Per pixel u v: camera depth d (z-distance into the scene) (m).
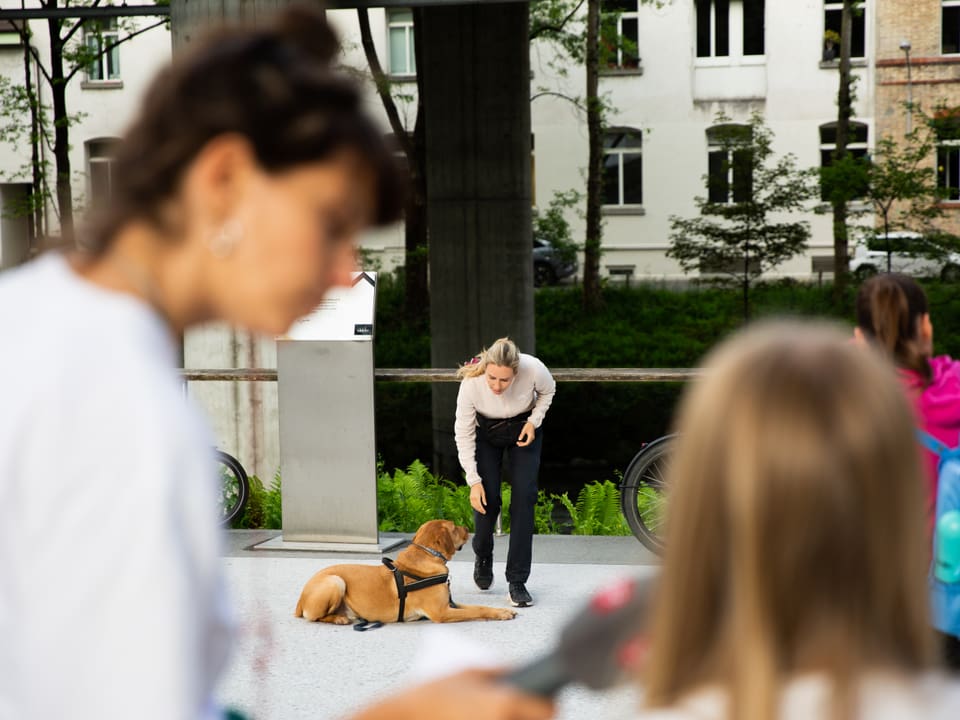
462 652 1.30
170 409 1.08
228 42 1.18
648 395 23.44
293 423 7.12
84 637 1.00
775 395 1.06
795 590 1.04
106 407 1.05
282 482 7.17
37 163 26.11
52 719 1.02
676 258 27.53
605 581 6.47
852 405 1.05
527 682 1.13
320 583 5.64
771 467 1.04
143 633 1.01
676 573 1.09
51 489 1.02
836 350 1.09
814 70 33.97
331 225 1.17
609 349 28.02
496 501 6.30
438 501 9.29
